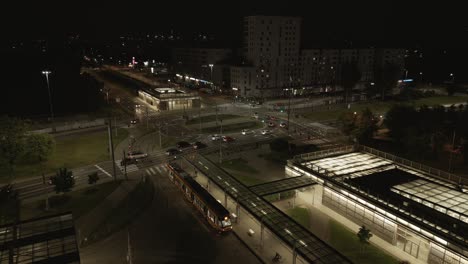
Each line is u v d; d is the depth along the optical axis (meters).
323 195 52.19
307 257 33.41
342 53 176.38
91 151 79.00
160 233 44.97
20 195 56.44
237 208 46.94
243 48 176.38
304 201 54.91
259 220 40.41
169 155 76.50
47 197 51.31
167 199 54.78
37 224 37.69
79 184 60.72
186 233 45.03
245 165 70.50
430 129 74.44
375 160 59.31
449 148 78.38
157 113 122.12
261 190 49.34
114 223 47.50
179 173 57.88
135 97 155.38
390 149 79.38
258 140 89.50
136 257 39.91
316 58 169.62
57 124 102.56
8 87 134.50
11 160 59.22
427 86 193.38
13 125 59.19
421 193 45.44
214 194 56.19
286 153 77.25
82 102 131.88
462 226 37.47
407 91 157.00
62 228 37.09
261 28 151.62
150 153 78.19
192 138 90.88
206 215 47.50
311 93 168.25
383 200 43.59
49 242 34.72
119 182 61.44
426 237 37.72
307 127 103.62
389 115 86.75
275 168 68.81
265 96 157.62
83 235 44.56
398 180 50.91
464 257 34.19
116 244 42.59
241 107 133.88
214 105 137.62
